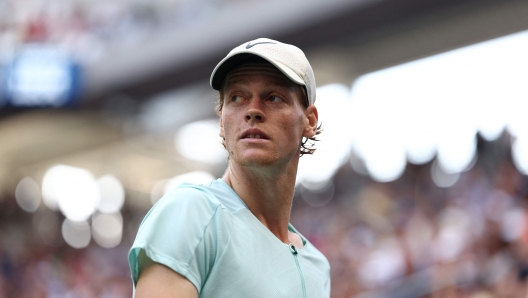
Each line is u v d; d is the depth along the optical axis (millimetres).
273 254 6340
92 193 69562
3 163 67188
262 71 6434
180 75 44875
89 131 61250
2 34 47188
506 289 17156
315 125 7203
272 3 39406
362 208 35969
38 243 58406
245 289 5848
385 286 23984
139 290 5480
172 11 44906
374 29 36875
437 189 33406
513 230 19625
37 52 45438
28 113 55188
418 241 25500
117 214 69062
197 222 5816
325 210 39688
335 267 28531
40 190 68688
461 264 19953
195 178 68938
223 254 5836
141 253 5613
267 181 6672
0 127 60531
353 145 43844
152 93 47625
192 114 56094
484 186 27266
